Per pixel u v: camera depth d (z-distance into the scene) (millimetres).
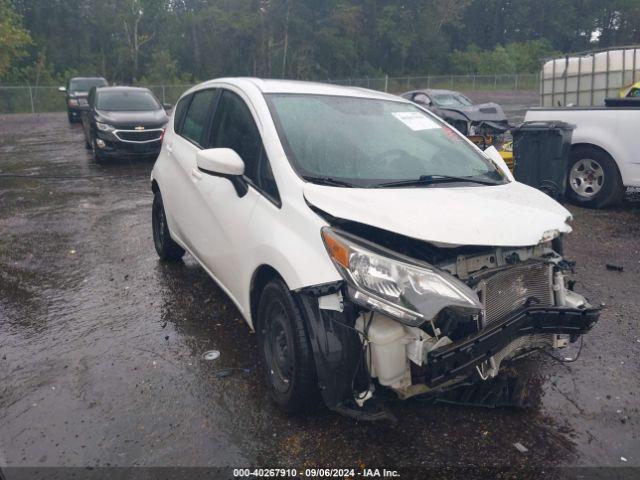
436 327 2762
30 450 2945
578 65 10453
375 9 55250
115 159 13273
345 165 3477
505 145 9391
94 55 57406
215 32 52906
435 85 44062
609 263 5660
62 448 2961
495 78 44438
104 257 5996
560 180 7176
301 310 2986
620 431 3082
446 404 3303
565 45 71188
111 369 3732
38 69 46000
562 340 3275
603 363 3768
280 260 3043
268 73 52094
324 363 2857
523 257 3076
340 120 3865
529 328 2908
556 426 3123
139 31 56781
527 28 69812
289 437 3045
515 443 2988
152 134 12414
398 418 3186
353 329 2828
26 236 6805
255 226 3391
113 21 56688
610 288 5031
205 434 3070
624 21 69938
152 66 53406
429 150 3891
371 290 2680
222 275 4020
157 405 3328
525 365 3740
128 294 4980
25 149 15633
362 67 53938
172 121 5473
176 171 4871
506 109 29359
